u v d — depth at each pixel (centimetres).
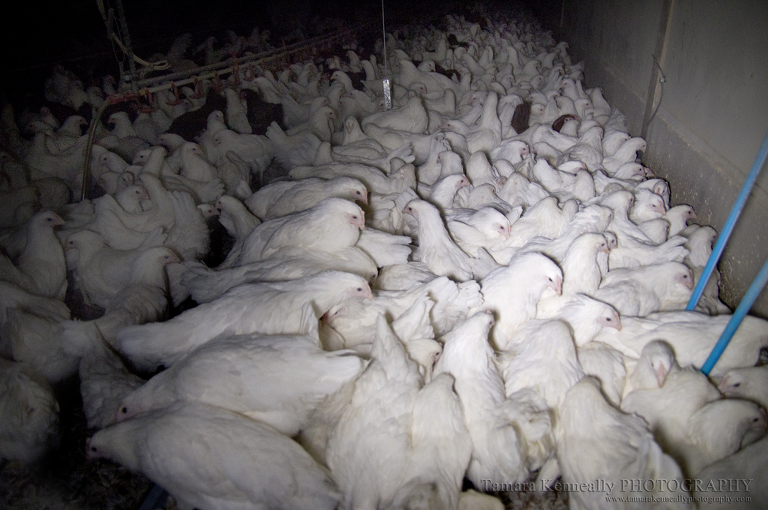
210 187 132
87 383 77
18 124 202
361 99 192
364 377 67
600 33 206
